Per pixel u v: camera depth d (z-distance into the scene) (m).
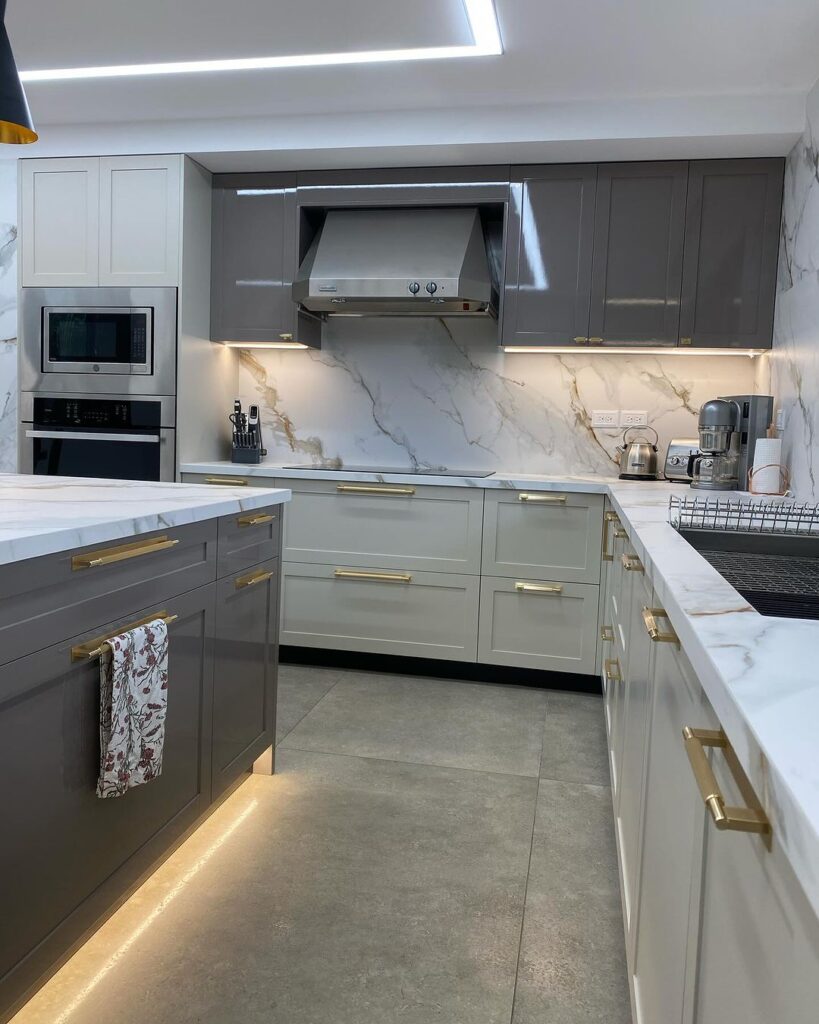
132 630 1.54
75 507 1.64
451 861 2.01
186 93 3.30
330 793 2.38
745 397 3.25
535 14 2.58
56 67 3.09
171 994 1.50
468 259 3.56
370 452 4.16
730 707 0.62
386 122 3.39
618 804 1.98
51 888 1.36
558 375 3.95
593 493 3.33
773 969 0.54
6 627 1.22
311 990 1.53
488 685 3.49
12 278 4.26
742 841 0.65
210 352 3.96
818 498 2.65
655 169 3.44
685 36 2.69
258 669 2.29
